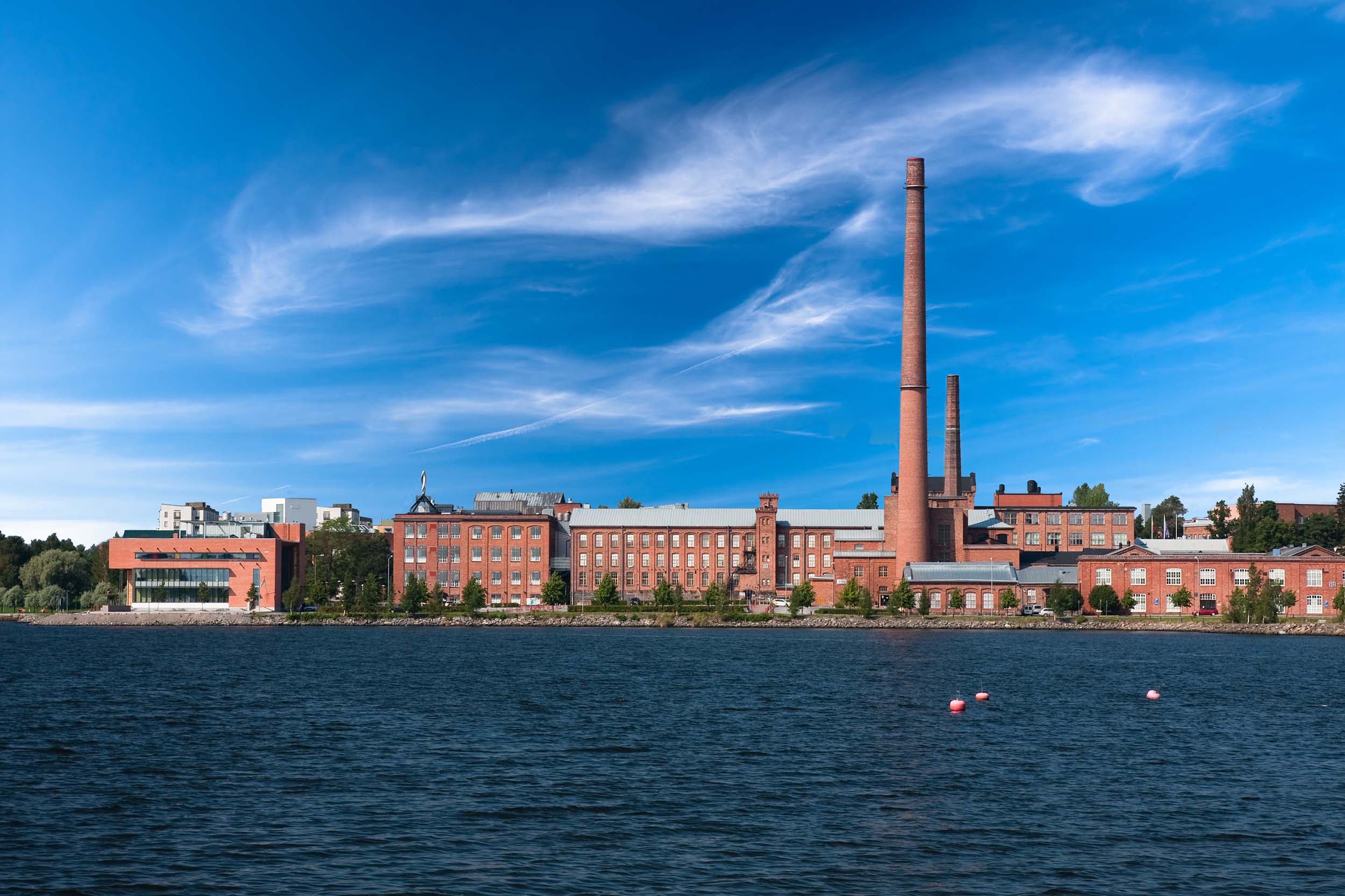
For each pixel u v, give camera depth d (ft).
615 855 153.99
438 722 266.16
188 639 594.24
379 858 152.35
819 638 586.04
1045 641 572.92
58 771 205.87
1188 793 190.90
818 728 257.75
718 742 238.89
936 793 190.39
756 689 333.42
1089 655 475.72
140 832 164.35
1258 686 350.64
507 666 412.36
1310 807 181.78
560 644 539.70
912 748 232.53
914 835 164.45
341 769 208.64
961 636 612.70
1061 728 260.42
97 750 227.40
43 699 311.27
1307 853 156.76
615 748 230.68
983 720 272.10
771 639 577.84
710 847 158.30
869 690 332.80
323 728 256.11
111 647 526.57
